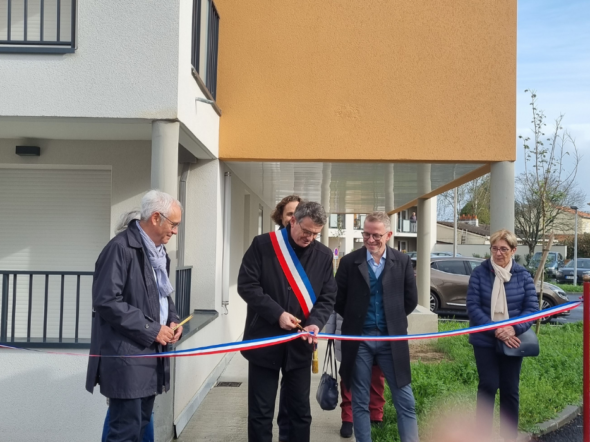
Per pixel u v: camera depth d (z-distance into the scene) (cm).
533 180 1406
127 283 310
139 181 629
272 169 777
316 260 387
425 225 1150
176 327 325
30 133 584
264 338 361
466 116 665
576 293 2659
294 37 668
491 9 663
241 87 667
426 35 666
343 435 496
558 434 526
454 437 464
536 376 684
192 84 523
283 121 666
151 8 471
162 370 324
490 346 439
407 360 403
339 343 500
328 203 1418
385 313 400
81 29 471
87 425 473
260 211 1327
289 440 385
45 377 475
